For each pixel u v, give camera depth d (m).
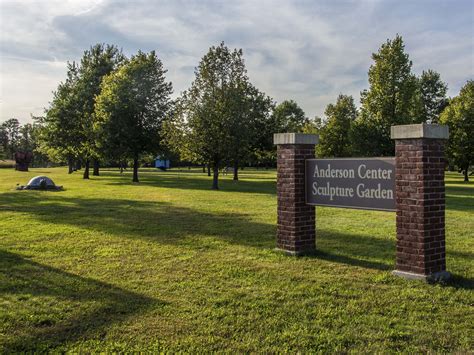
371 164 6.51
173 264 6.80
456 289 5.41
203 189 24.92
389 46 29.53
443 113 39.00
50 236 9.26
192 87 27.22
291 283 5.73
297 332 4.14
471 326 4.27
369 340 3.97
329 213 13.43
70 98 39.81
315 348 3.82
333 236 9.30
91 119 37.75
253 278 5.98
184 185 28.94
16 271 6.36
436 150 5.77
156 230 10.09
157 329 4.25
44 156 93.75
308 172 7.46
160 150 33.88
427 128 5.56
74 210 14.05
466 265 6.65
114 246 8.21
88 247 8.12
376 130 29.75
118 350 3.81
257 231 9.97
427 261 5.70
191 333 4.15
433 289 5.36
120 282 5.81
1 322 4.42
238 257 7.28
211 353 3.74
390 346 3.85
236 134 26.56
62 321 4.46
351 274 6.14
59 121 39.34
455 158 36.88
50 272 6.31
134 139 32.56
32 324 4.39
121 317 4.55
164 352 3.76
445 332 4.12
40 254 7.51
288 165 7.54
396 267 6.02
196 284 5.71
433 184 5.74
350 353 3.71
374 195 6.47
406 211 5.86
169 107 34.44
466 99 37.72
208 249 7.95
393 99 29.42
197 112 26.59
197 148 26.09
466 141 36.12
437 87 48.66
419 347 3.81
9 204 15.93
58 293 5.35
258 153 39.84
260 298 5.14
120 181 33.81
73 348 3.84
